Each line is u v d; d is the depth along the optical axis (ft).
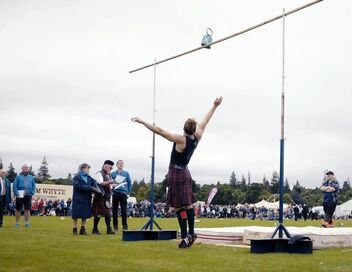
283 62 22.94
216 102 21.22
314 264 15.58
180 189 20.86
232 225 58.85
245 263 15.60
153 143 28.66
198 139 20.98
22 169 41.68
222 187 286.66
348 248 23.36
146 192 291.79
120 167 37.58
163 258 16.80
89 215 31.76
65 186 136.15
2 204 41.55
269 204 160.97
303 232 23.68
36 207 105.09
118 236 29.35
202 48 28.76
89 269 13.82
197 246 21.98
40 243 22.11
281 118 22.17
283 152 21.74
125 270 13.73
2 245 20.58
